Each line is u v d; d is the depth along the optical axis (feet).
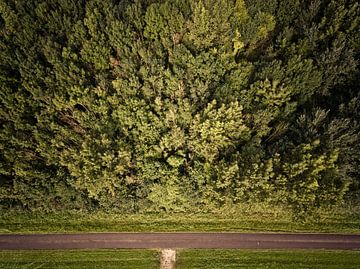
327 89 159.43
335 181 152.87
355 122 147.33
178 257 158.30
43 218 165.99
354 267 156.25
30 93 150.51
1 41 147.43
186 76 143.54
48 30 157.48
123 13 153.79
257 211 167.22
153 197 159.53
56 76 145.07
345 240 162.20
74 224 165.17
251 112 151.53
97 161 147.74
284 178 146.00
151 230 163.84
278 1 165.58
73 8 157.48
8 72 149.48
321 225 165.17
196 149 150.82
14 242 160.97
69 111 153.28
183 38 149.79
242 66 150.71
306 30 157.07
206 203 161.17
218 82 148.66
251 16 158.81
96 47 146.41
